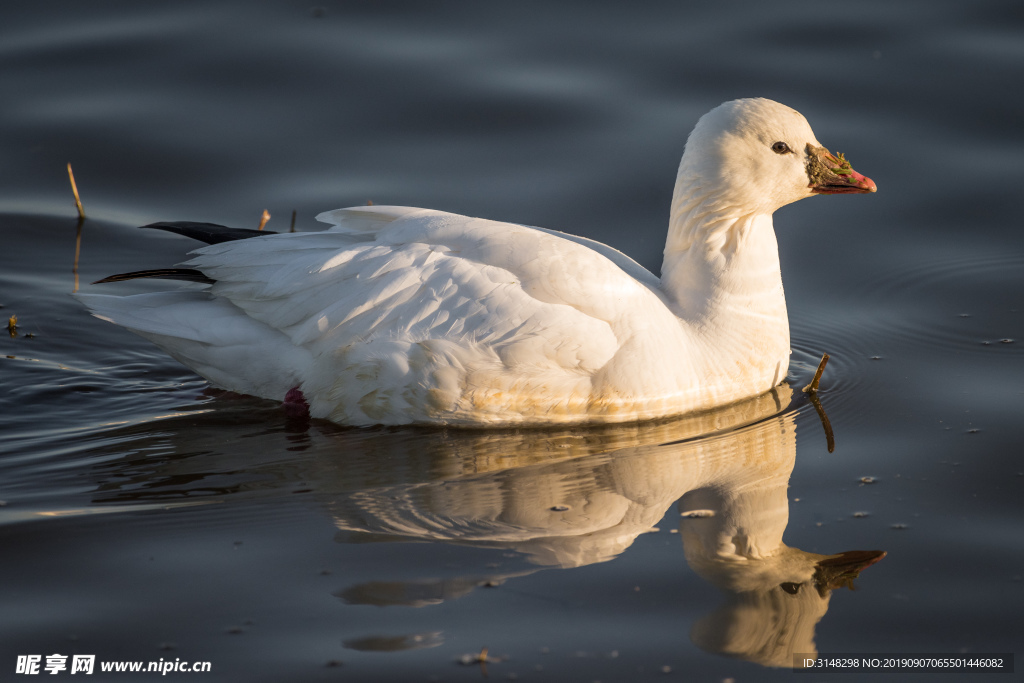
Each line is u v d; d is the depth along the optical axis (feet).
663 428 35.99
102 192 52.11
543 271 34.47
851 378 39.37
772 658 24.36
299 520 29.68
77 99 57.36
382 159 54.19
